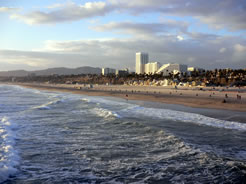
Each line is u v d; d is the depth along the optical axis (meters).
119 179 8.85
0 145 13.09
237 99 44.97
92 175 9.22
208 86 121.25
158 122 21.39
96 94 77.50
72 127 19.02
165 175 9.20
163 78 186.88
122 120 22.42
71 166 10.18
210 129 18.02
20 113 27.66
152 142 14.12
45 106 35.12
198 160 10.79
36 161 10.77
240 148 12.71
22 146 13.21
